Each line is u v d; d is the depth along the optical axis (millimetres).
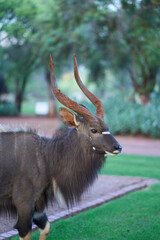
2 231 4777
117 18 16172
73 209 5711
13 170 3832
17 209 3865
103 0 14148
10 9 8320
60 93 4070
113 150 3961
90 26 18391
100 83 27984
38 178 3922
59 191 4090
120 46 21781
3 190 3875
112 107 18859
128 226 5031
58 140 4117
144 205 5992
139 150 13172
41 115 33719
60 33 17141
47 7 15086
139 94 22531
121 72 30188
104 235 4699
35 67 21797
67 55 19734
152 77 22406
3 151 3875
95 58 23672
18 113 33500
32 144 4016
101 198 6383
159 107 17875
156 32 14758
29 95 66438
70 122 4133
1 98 35969
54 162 4035
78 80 4359
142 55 20625
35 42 16625
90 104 15141
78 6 15391
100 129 4012
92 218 5332
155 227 5008
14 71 25609
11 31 8750
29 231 3834
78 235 4691
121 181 7793
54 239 4551
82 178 4121
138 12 12641
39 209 4031
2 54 18594
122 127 17922
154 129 17219
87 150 4086
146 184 7594
